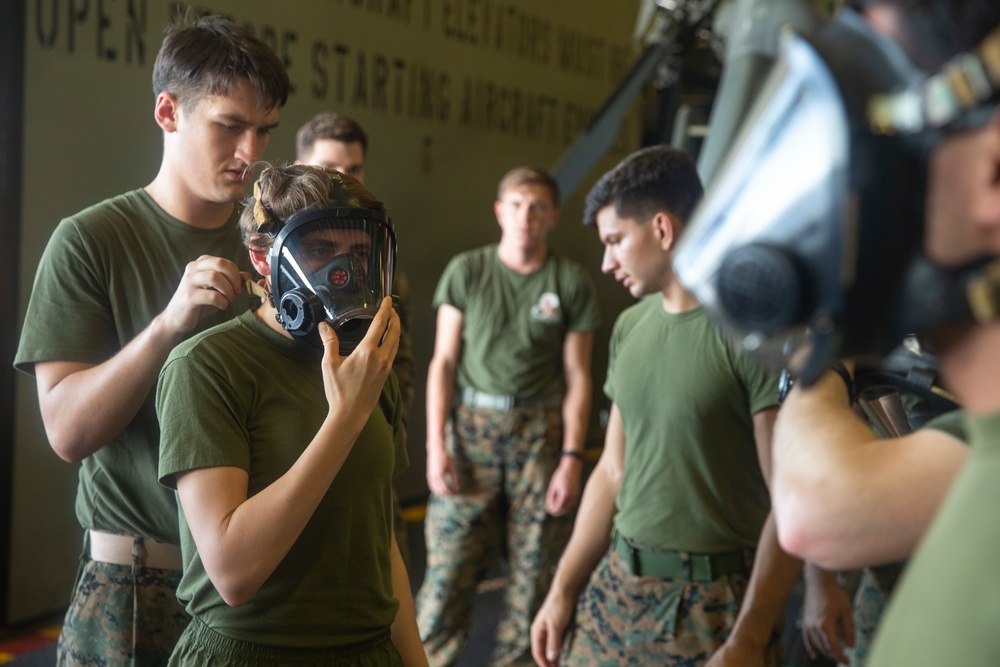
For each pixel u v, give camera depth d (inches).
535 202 139.4
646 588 81.1
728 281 26.0
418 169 219.1
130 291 73.9
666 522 80.5
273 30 179.5
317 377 60.6
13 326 139.9
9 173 137.3
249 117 73.5
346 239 56.9
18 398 141.9
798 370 26.6
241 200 75.6
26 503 144.2
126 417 68.2
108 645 72.2
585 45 269.9
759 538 81.2
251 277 71.6
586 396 142.0
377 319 56.2
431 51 219.3
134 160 155.6
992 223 22.4
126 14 152.5
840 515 38.5
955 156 22.6
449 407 140.4
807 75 24.0
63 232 72.7
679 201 79.7
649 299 89.5
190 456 55.1
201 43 72.5
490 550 137.6
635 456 83.1
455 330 141.4
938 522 24.4
